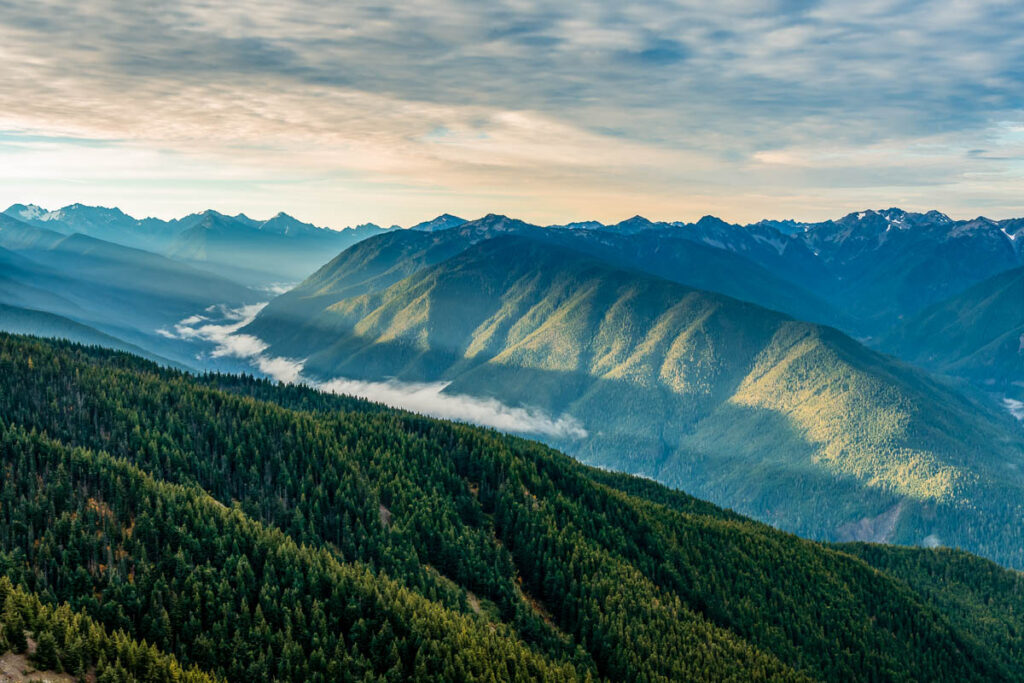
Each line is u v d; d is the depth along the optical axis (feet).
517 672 578.66
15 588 495.41
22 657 437.58
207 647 510.58
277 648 533.96
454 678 557.33
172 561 569.23
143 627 513.04
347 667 539.29
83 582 526.98
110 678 442.09
